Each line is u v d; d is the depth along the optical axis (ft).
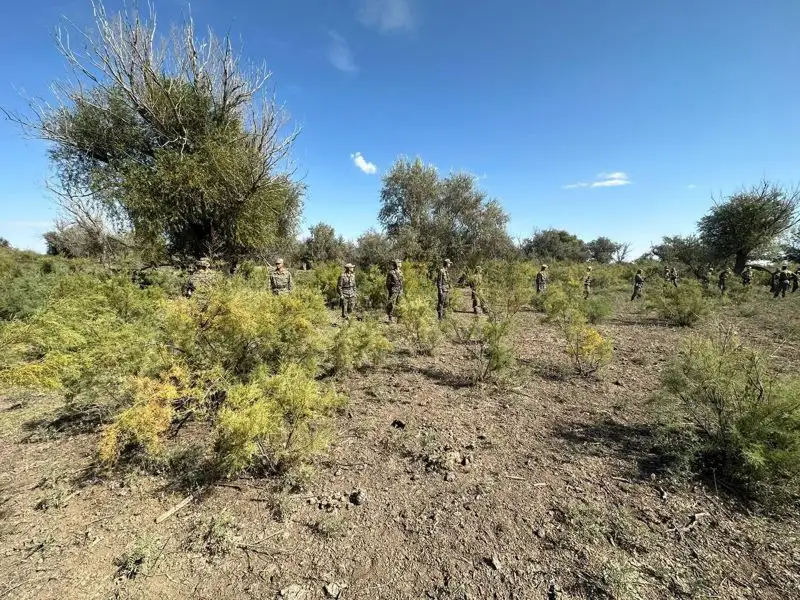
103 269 30.55
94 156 42.32
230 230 43.70
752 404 10.68
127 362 11.46
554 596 6.94
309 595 7.00
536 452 12.14
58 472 10.69
